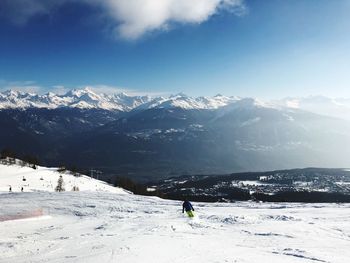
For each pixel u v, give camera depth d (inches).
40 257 700.7
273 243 809.5
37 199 2188.7
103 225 1200.2
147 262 587.2
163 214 1545.3
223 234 948.0
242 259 606.2
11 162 7135.8
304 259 619.8
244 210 1706.4
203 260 599.8
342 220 1259.2
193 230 1024.2
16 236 1013.8
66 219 1477.6
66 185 5748.0
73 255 688.4
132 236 912.3
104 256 644.1
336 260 620.1
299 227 1067.3
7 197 2325.3
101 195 2418.8
